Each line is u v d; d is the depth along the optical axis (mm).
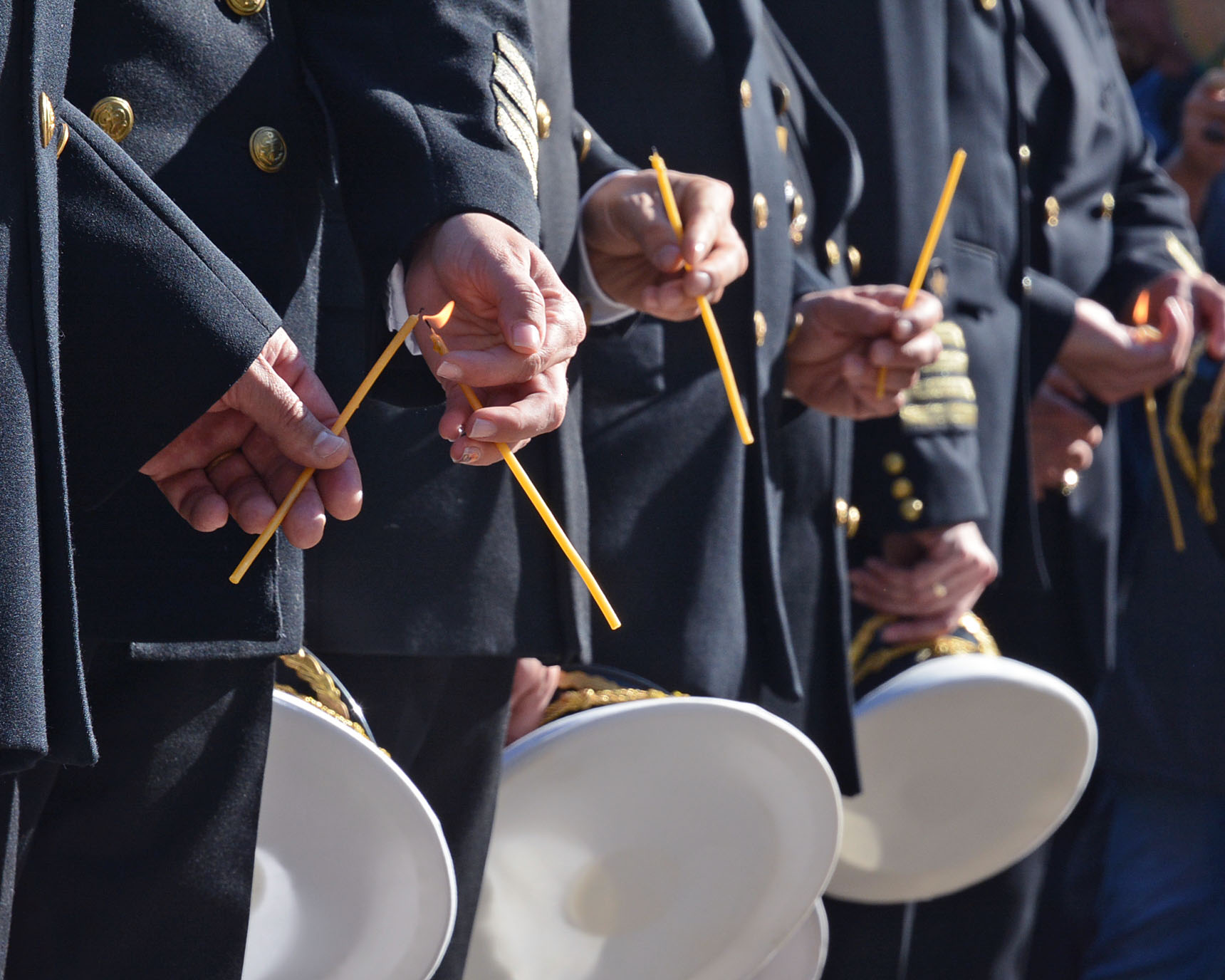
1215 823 11414
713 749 6176
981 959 9414
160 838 4684
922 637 8234
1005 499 9133
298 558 4414
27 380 3367
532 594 5695
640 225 5906
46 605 3432
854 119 8312
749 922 6805
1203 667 11180
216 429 4000
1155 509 11406
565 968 6648
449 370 3945
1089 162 10359
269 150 4344
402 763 5902
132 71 4148
